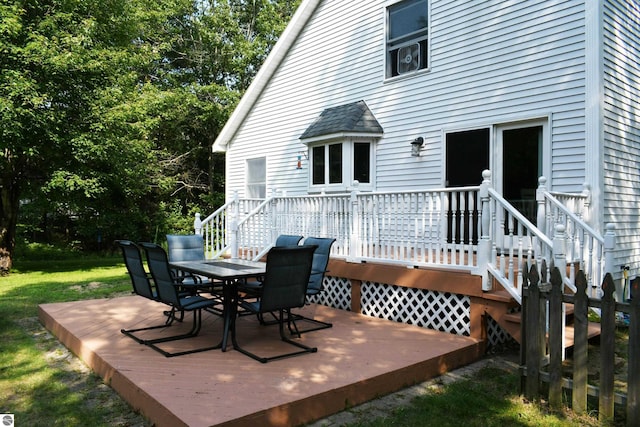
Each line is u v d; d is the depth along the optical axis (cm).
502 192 707
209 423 280
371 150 903
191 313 635
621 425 323
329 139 921
